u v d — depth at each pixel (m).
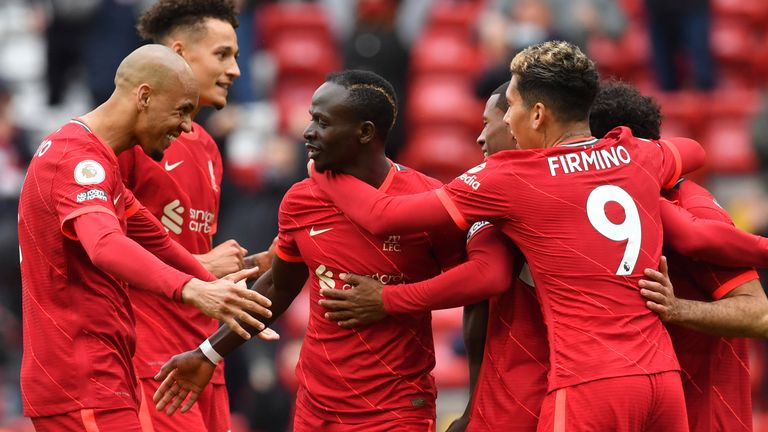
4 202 44.16
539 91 19.36
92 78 44.78
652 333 18.81
